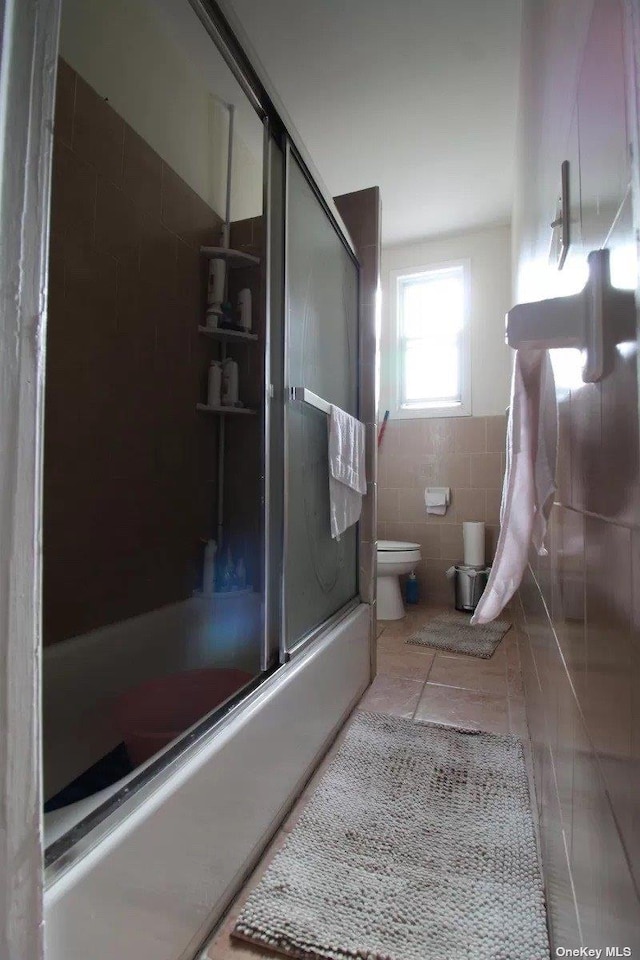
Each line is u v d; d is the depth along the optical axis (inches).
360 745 59.2
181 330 74.9
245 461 81.6
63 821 25.5
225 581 74.9
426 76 80.8
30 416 18.2
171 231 72.5
